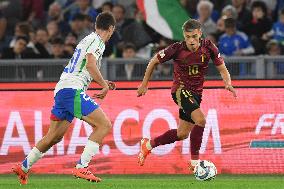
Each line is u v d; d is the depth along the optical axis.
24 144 33.50
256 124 33.12
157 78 38.69
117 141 33.31
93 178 27.33
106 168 33.19
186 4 47.62
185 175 32.69
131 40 45.28
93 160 33.22
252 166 32.94
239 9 47.16
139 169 33.12
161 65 39.97
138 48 45.25
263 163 32.94
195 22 28.00
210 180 30.28
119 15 46.38
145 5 41.53
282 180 30.59
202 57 28.58
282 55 43.03
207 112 33.28
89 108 27.25
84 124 33.12
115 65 40.16
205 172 28.55
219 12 49.19
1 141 33.53
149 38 45.19
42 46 45.09
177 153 33.00
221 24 45.19
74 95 27.30
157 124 33.31
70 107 27.38
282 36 45.72
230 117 33.22
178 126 30.78
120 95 33.59
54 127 28.12
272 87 33.28
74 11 50.53
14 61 40.41
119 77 40.12
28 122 33.59
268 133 33.06
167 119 33.31
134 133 33.31
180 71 28.86
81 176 27.28
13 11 52.25
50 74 40.41
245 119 33.16
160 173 33.00
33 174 33.03
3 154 33.50
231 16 45.72
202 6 46.44
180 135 29.92
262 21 46.28
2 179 31.31
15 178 31.75
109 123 27.45
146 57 44.25
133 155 33.22
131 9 50.69
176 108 33.28
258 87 33.31
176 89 29.08
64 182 29.70
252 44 44.84
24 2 52.44
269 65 39.41
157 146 31.05
